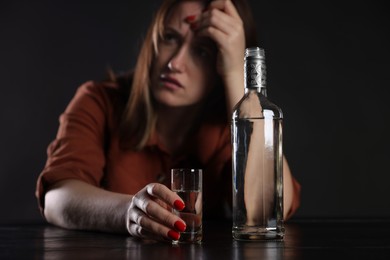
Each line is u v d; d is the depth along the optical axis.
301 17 3.78
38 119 3.78
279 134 1.12
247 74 1.12
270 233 1.13
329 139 3.74
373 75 3.75
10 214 3.71
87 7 3.81
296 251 1.00
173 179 1.13
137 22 3.79
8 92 3.79
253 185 1.12
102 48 3.81
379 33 3.76
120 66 3.80
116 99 2.04
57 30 3.81
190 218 1.12
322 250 1.01
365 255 0.95
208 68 1.98
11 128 3.77
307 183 3.73
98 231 1.36
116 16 3.80
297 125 3.74
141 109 2.00
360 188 3.73
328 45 3.76
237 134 1.12
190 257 0.93
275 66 3.76
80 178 1.64
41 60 3.80
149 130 2.00
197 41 1.96
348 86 3.75
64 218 1.43
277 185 1.12
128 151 2.00
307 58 3.77
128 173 1.99
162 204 1.14
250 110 1.10
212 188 2.04
